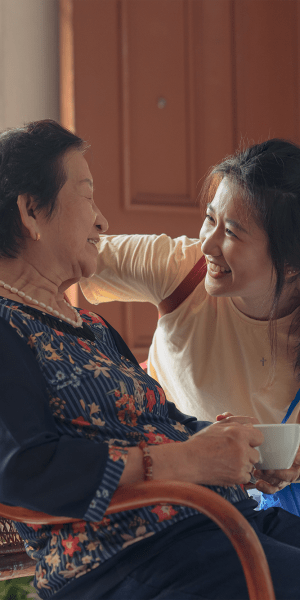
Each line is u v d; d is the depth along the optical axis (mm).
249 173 1112
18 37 2553
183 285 1335
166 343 1400
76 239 1034
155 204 2730
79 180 1046
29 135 1021
